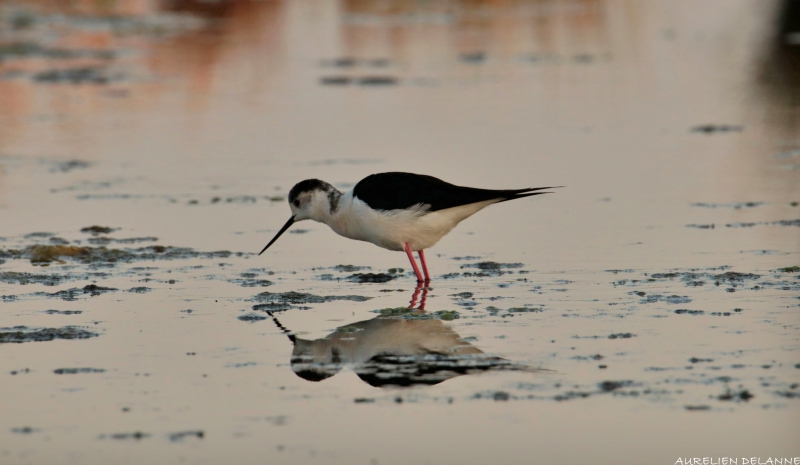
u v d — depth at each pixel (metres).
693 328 9.51
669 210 15.12
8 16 39.84
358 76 29.58
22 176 18.25
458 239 13.88
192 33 37.97
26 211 15.60
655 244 13.10
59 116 24.36
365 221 11.83
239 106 25.53
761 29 37.69
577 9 44.47
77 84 28.41
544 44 35.56
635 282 11.28
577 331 9.54
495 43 35.59
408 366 8.73
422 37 36.84
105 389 8.28
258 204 16.12
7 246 13.43
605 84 28.11
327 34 37.69
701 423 7.45
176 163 19.33
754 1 44.53
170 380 8.48
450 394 8.09
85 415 7.77
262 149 20.55
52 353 9.16
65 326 9.95
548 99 25.92
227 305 10.75
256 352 9.19
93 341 9.51
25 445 7.25
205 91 27.59
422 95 26.62
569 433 7.38
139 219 15.13
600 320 9.88
